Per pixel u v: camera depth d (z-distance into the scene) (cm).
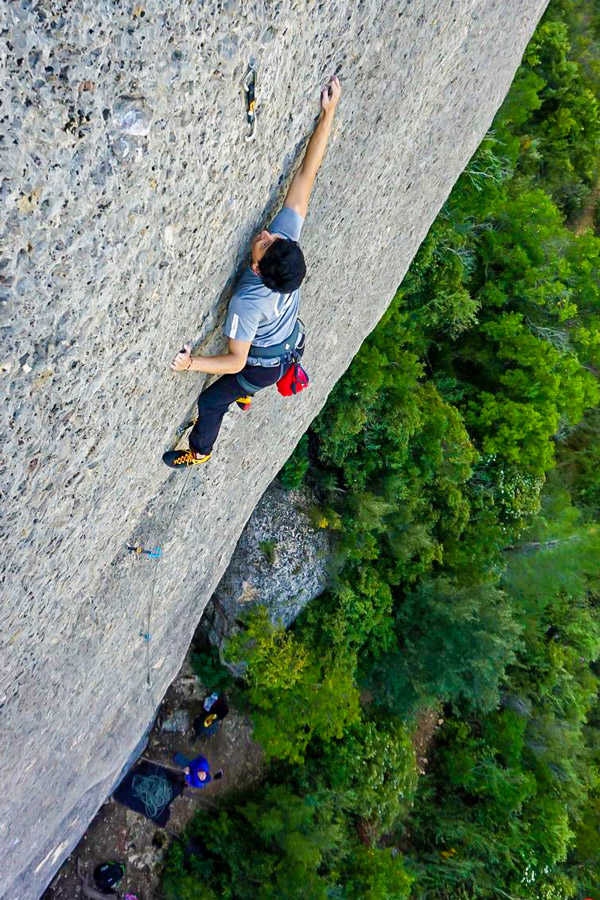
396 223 539
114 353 236
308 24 246
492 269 1203
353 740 920
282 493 884
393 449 931
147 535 415
